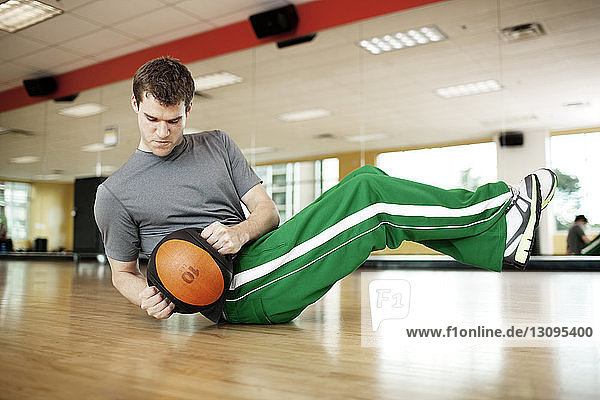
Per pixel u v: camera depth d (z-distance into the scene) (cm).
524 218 148
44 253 804
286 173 615
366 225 144
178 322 175
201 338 142
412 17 527
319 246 147
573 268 456
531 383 93
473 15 504
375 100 561
